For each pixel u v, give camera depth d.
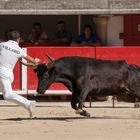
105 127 26.12
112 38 38.81
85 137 23.55
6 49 27.55
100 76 28.41
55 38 38.97
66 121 28.00
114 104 34.72
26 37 42.16
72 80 28.33
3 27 42.06
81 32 41.06
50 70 28.12
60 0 37.75
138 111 31.94
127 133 24.55
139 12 37.72
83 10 37.72
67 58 28.39
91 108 33.16
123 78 28.67
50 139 23.11
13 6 37.72
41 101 36.12
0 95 36.38
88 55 35.28
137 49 35.34
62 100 36.38
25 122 27.67
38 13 37.69
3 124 27.08
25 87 35.28
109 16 38.44
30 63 28.56
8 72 27.58
